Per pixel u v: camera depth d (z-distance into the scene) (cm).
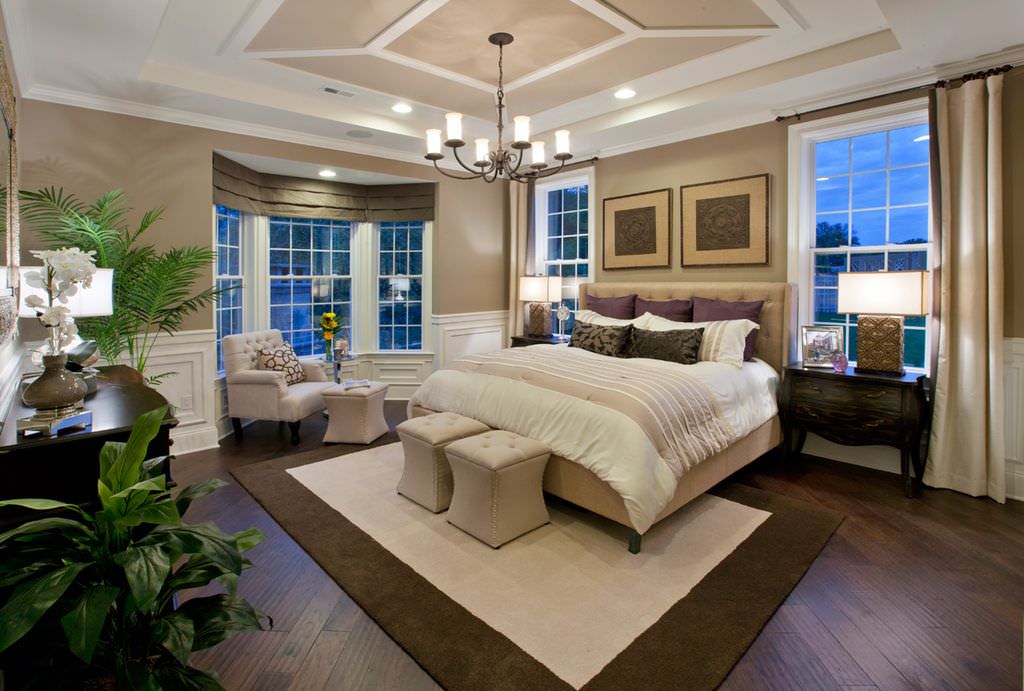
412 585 237
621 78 391
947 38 297
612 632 206
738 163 446
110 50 303
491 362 369
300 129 454
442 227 575
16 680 130
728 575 245
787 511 311
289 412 432
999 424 320
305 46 331
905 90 359
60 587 113
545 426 296
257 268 525
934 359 343
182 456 410
